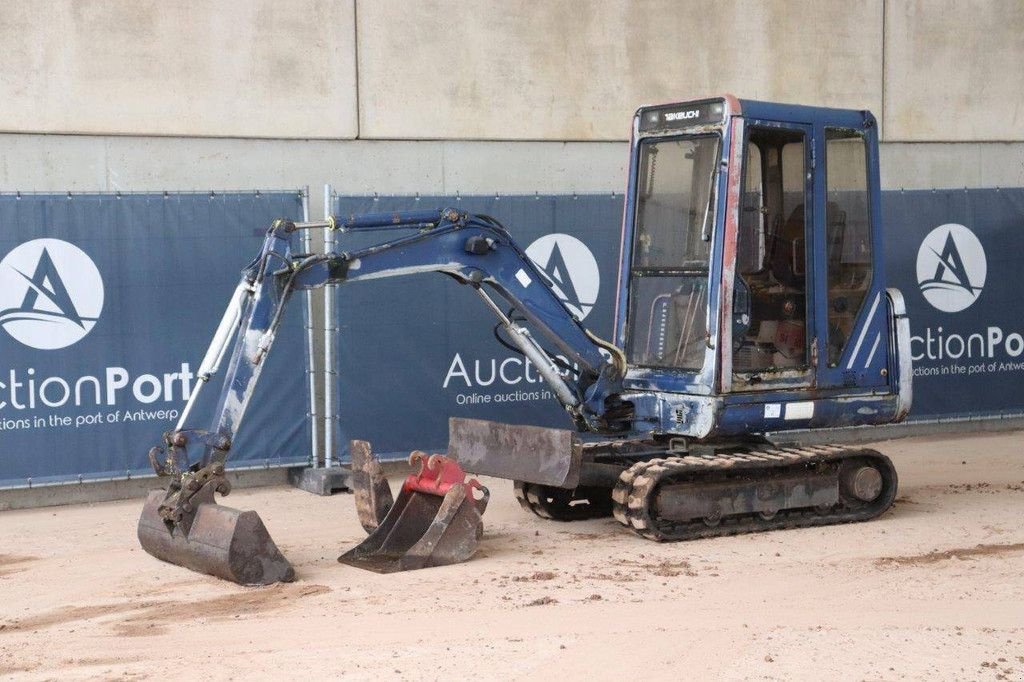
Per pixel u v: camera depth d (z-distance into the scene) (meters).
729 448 9.38
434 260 8.65
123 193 10.47
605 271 11.97
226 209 10.76
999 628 6.61
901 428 13.51
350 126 11.88
